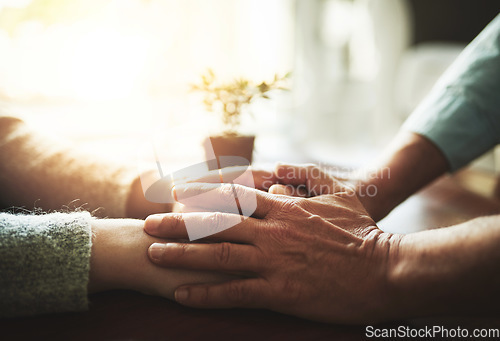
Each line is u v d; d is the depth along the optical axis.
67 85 1.91
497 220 0.39
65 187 0.51
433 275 0.39
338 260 0.42
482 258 0.38
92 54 1.94
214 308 0.42
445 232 0.40
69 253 0.41
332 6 2.59
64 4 1.81
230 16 2.40
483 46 0.60
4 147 0.52
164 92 2.23
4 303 0.39
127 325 0.40
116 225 0.45
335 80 2.78
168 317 0.41
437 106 0.60
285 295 0.41
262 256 0.42
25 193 0.51
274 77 0.62
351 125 2.90
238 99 0.60
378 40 2.47
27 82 1.82
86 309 0.41
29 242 0.40
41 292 0.40
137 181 0.52
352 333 0.40
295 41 2.54
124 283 0.43
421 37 2.55
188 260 0.43
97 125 1.85
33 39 1.79
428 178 0.58
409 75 2.34
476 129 0.58
